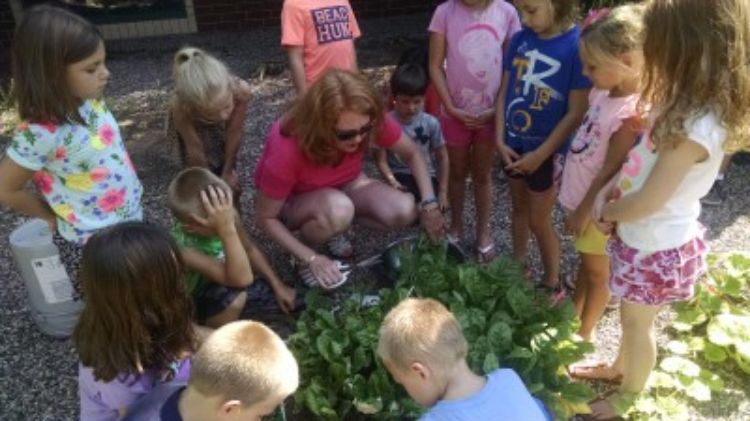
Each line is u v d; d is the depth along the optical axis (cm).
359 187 342
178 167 469
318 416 255
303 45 369
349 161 326
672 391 276
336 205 319
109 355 209
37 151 250
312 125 286
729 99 194
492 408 190
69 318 312
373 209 336
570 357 264
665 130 201
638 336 247
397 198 335
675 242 225
